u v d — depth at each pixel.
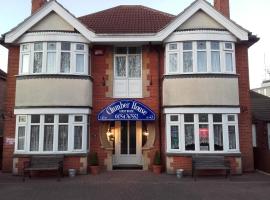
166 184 14.30
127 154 18.91
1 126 24.09
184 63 17.59
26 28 17.62
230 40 17.77
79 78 17.52
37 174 16.67
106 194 12.34
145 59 18.77
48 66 17.55
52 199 11.60
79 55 17.88
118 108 17.52
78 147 17.34
